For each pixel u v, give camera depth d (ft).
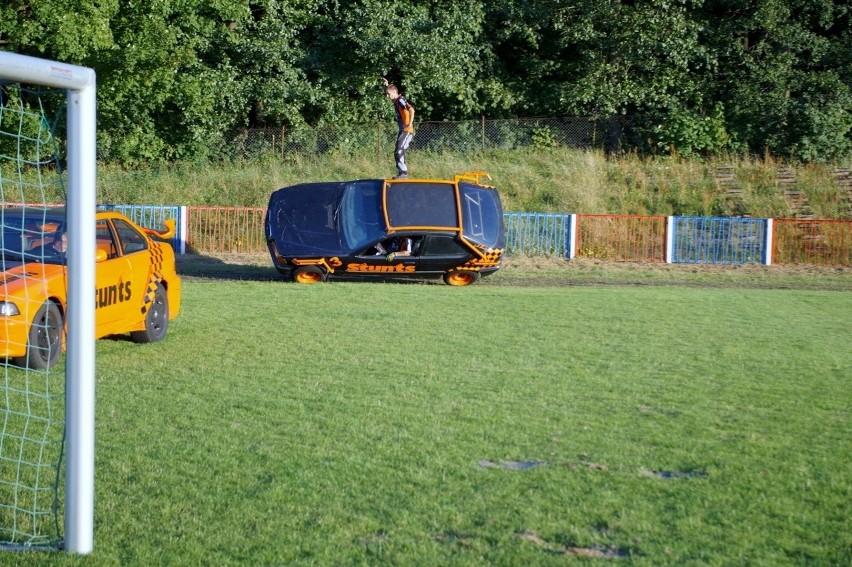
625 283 66.39
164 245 38.29
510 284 63.87
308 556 15.53
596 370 31.32
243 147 104.06
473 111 112.47
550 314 45.42
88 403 15.57
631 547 15.92
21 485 18.44
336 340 36.65
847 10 112.16
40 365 30.12
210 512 17.49
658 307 49.37
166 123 101.55
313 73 108.47
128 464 20.29
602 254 78.74
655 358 33.81
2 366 30.78
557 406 25.96
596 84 106.73
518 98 111.14
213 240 78.84
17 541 16.19
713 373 31.19
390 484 19.10
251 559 15.40
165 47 91.20
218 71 102.53
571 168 96.17
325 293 52.85
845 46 111.14
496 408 25.59
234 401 26.17
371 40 102.42
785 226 77.92
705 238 77.92
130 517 17.24
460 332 39.06
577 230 78.69
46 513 17.52
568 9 107.65
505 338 37.73
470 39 107.76
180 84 95.81
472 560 15.34
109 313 32.83
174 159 103.45
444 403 26.12
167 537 16.30
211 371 30.48
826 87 107.14
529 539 16.25
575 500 18.17
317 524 16.92
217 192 92.17
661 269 74.18
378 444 21.97
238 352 33.99
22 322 29.09
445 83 105.81
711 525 16.92
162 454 21.04
